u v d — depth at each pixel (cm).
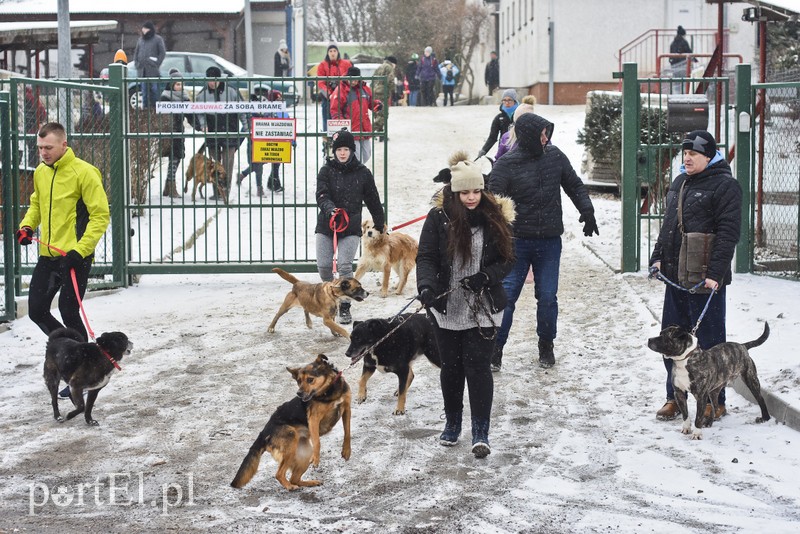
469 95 4528
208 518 473
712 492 495
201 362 797
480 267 554
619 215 1478
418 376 755
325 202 921
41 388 732
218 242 1269
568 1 3055
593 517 466
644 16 3059
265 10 3359
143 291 1116
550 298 756
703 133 612
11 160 942
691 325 632
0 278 1034
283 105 1155
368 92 1420
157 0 3297
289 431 505
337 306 877
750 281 1035
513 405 669
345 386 534
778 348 736
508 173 748
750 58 3000
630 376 734
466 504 487
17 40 2200
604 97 1689
